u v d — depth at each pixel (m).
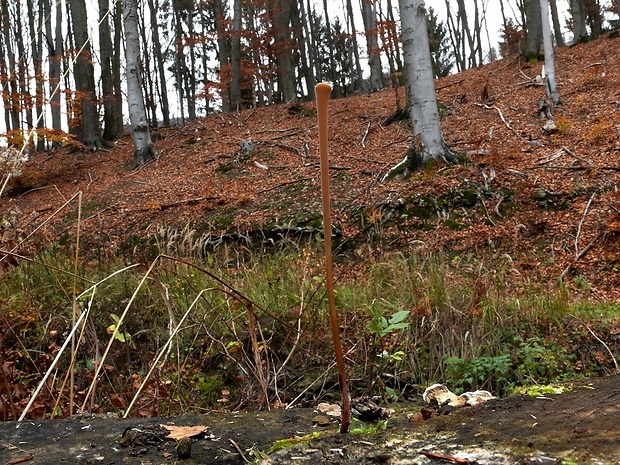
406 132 11.79
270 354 3.75
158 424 1.67
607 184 7.30
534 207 7.29
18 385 2.93
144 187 11.09
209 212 8.98
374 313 3.76
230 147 13.23
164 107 25.39
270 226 8.01
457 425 1.32
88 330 3.53
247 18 26.50
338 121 13.98
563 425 1.20
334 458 1.17
